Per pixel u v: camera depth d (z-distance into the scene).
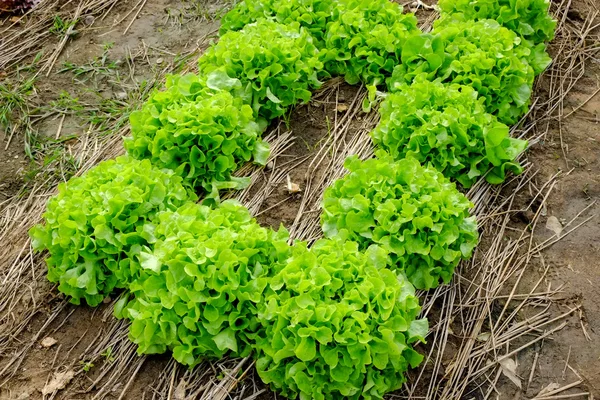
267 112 1.90
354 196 1.64
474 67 1.83
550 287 1.70
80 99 2.02
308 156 1.87
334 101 1.96
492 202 1.80
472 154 1.78
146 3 2.25
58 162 1.89
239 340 1.57
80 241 1.60
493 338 1.63
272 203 1.79
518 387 1.59
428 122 1.74
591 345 1.63
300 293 1.49
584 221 1.79
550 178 1.85
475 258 1.73
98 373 1.59
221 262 1.52
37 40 2.15
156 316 1.53
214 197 1.75
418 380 1.58
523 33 1.97
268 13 1.99
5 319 1.66
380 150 1.73
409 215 1.60
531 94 1.99
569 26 2.16
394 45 1.92
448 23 1.98
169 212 1.60
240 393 1.55
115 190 1.62
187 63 2.08
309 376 1.49
